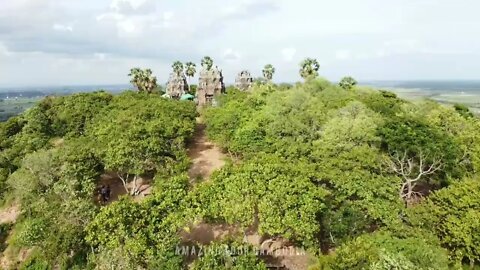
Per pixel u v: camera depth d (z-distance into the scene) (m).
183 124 52.53
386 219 28.70
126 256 26.14
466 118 56.50
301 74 90.88
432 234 28.14
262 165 32.38
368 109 50.00
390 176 37.19
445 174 39.44
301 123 47.88
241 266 23.95
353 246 24.64
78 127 61.09
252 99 64.88
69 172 37.91
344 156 36.59
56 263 32.28
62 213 32.53
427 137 38.59
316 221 28.81
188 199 29.38
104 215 27.86
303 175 31.36
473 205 28.42
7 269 35.09
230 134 53.47
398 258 21.48
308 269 27.28
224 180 30.80
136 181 46.31
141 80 93.50
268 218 27.45
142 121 50.28
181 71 103.81
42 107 67.50
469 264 27.91
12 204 45.34
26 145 55.41
